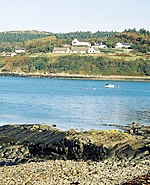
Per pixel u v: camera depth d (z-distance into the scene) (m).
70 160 30.81
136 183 20.03
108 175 22.59
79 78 194.75
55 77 198.75
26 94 106.25
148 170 23.91
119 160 29.72
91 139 33.41
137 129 47.50
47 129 41.69
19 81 171.88
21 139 38.31
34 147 35.12
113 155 31.45
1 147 35.91
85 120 57.84
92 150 32.50
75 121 56.75
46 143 35.09
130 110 72.06
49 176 22.84
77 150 33.06
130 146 32.06
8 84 149.62
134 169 24.28
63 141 34.09
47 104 80.38
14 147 35.41
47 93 111.19
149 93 120.06
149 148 31.34
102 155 31.92
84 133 35.78
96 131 35.91
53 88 132.25
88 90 126.56
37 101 86.56
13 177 22.80
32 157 33.81
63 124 53.84
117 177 21.94
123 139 33.56
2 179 22.31
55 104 80.69
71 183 21.03
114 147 32.16
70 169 24.64
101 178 21.91
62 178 22.28
